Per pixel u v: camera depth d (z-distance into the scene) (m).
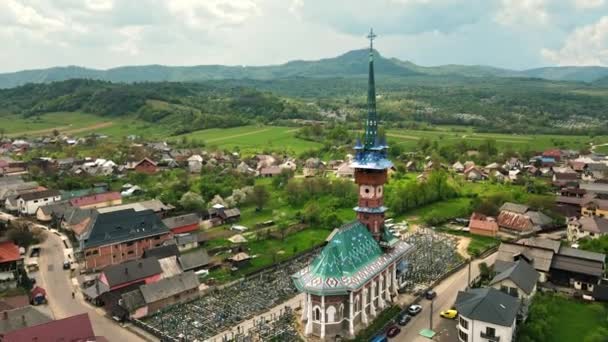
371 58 129.75
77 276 150.50
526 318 116.06
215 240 188.75
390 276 133.38
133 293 126.19
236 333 115.50
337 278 109.94
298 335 112.69
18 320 104.31
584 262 139.88
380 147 131.62
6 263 146.00
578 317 121.06
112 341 111.38
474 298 111.25
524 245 150.12
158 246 172.00
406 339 112.19
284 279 149.38
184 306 131.38
